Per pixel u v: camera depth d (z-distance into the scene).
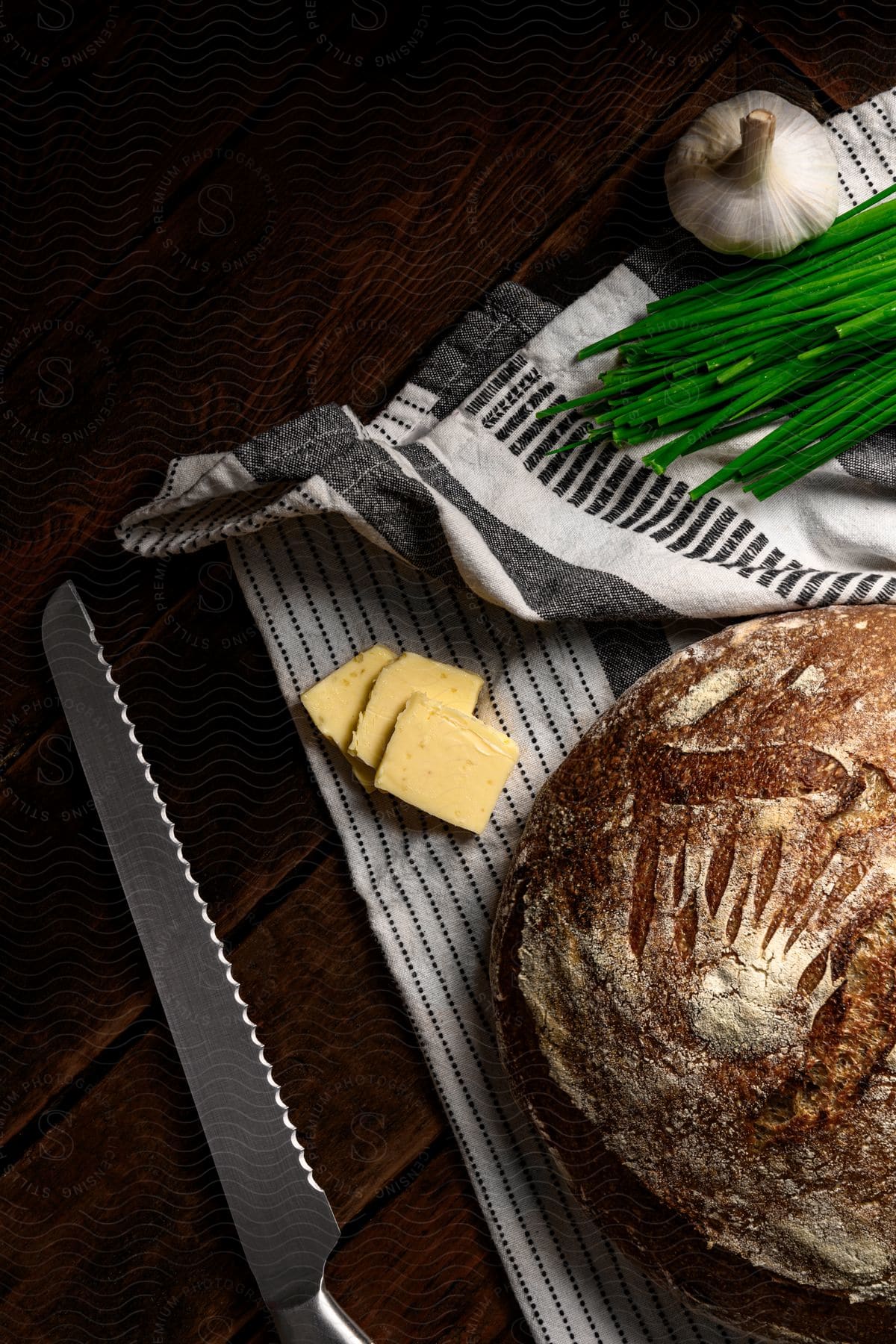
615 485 0.71
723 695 0.65
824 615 0.67
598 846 0.65
